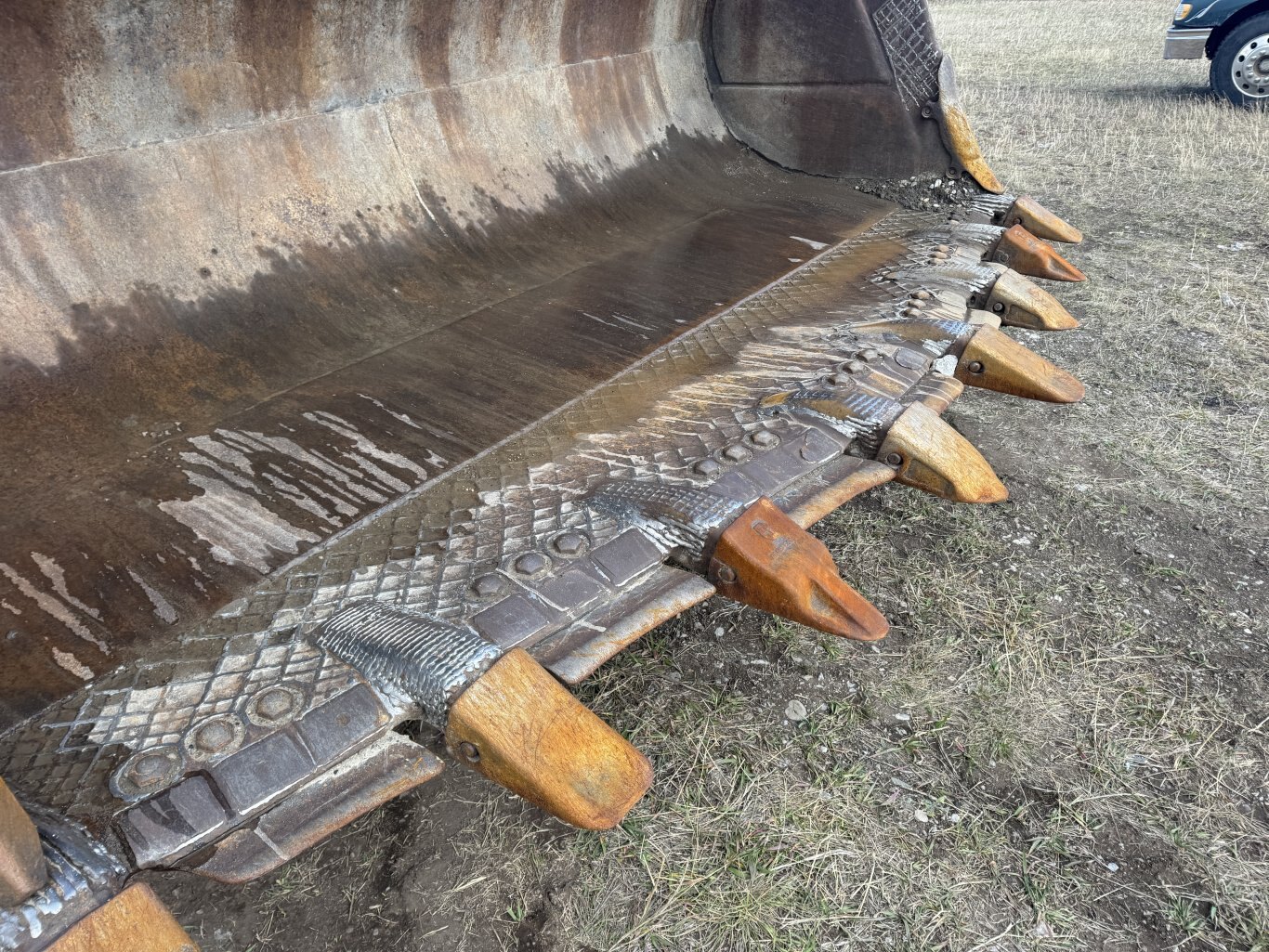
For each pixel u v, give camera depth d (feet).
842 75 12.98
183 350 7.36
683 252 10.70
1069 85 33.50
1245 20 27.22
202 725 3.92
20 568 5.17
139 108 7.52
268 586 5.09
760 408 6.66
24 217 6.86
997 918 5.40
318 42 8.71
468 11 10.13
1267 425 10.72
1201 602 7.97
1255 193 19.49
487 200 10.37
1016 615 7.77
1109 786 6.24
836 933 5.28
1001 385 7.65
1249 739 6.59
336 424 6.88
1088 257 16.30
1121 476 9.80
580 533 5.25
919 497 9.45
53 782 3.68
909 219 11.88
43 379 6.59
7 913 2.94
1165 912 5.44
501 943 5.24
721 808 6.00
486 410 7.15
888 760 6.40
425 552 5.28
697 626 7.58
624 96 12.67
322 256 8.66
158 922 3.19
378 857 5.75
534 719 3.97
